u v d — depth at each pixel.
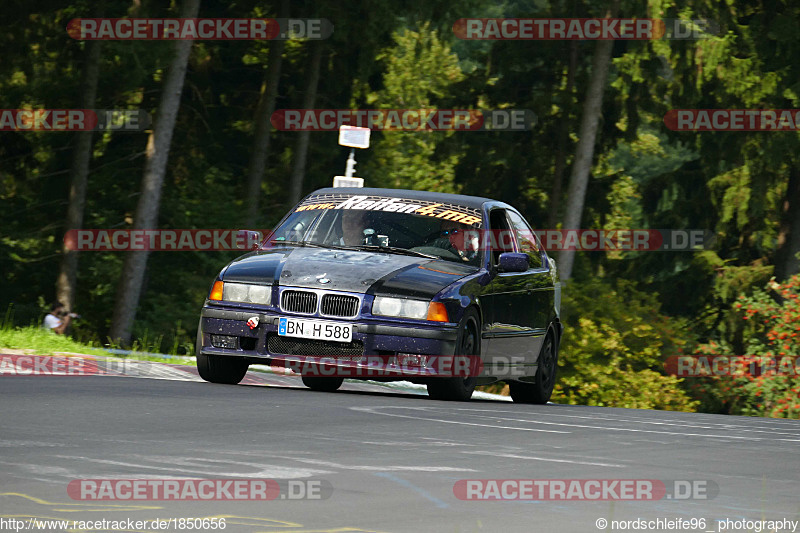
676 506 17.25
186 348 96.56
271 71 122.38
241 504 15.82
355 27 115.62
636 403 104.62
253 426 24.58
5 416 24.06
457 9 114.38
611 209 143.75
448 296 34.25
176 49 92.94
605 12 128.38
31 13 102.81
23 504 15.20
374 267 34.88
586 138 124.38
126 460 19.11
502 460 21.30
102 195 112.62
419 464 20.27
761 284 133.75
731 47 125.50
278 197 133.00
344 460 20.33
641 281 141.00
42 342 44.59
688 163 143.75
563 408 36.19
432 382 34.84
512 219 41.19
